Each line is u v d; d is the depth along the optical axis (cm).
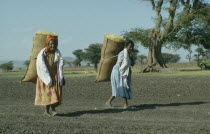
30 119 771
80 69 6400
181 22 3919
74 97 1315
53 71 848
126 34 3953
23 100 1232
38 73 840
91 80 2003
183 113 857
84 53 8819
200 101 1166
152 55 3734
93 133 607
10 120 752
